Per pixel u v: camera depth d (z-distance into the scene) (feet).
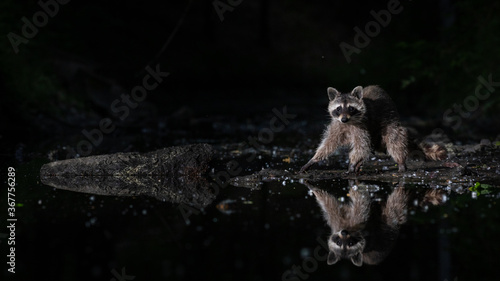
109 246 21.08
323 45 144.97
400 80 74.90
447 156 36.91
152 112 73.72
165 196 29.35
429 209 25.63
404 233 22.13
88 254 20.25
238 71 120.37
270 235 22.15
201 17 138.21
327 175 34.58
